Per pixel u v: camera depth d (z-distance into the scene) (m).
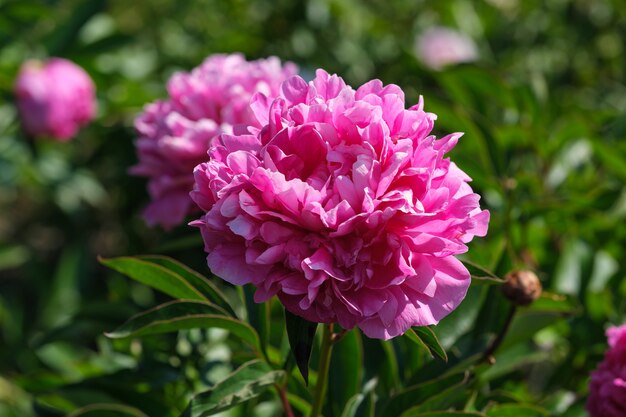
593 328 1.00
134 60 1.50
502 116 1.34
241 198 0.70
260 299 0.71
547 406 0.96
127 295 1.25
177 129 0.89
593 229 1.08
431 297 0.71
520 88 1.14
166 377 0.91
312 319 0.71
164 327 0.80
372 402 0.84
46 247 1.90
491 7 1.70
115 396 0.91
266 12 1.59
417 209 0.71
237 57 0.94
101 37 1.30
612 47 1.86
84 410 0.87
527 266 1.03
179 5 1.69
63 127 1.25
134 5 1.78
